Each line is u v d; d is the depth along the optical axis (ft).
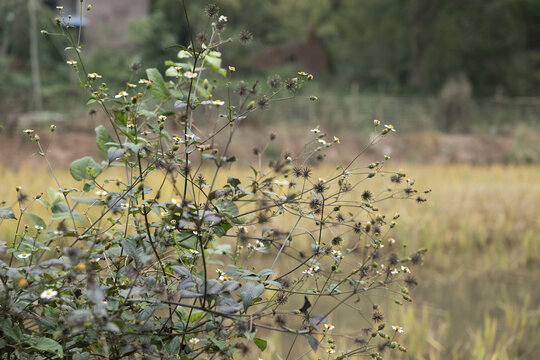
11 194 22.56
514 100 99.04
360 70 115.03
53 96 62.90
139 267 6.03
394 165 52.75
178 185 11.11
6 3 67.82
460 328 16.65
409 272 6.89
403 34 111.86
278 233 6.84
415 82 111.75
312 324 6.23
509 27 106.01
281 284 6.82
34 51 64.13
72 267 5.41
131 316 6.03
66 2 85.51
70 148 47.70
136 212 6.70
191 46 6.70
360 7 115.44
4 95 59.72
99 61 75.87
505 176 48.01
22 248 6.61
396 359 13.88
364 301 16.96
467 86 82.99
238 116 6.70
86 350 6.51
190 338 6.68
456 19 107.65
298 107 70.49
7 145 46.21
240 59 94.73
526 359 14.92
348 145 64.54
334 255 6.85
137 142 6.47
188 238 6.70
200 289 6.08
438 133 75.77
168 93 7.04
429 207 30.27
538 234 28.22
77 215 6.57
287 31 120.88
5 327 5.54
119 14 91.20
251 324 5.98
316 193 7.06
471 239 27.09
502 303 19.34
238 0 111.14
